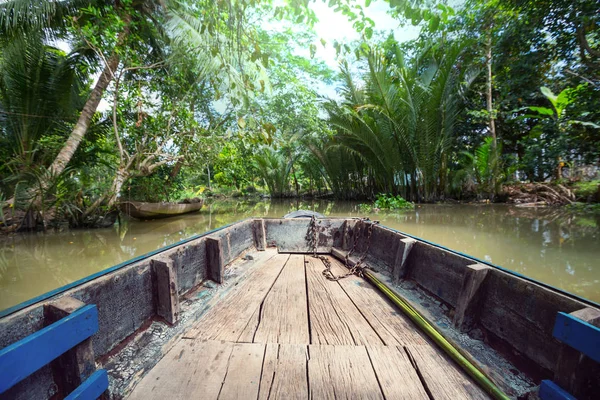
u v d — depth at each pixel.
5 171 8.60
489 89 11.93
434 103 10.95
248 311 2.20
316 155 17.41
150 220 9.70
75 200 8.22
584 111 9.14
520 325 1.49
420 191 12.81
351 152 15.22
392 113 11.57
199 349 1.70
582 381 1.10
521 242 5.18
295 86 13.66
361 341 1.81
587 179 11.31
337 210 12.03
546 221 7.27
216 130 10.69
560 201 10.23
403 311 2.16
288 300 2.40
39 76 8.63
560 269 3.72
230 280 2.73
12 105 8.68
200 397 1.34
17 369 0.92
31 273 4.38
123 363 1.53
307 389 1.40
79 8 8.02
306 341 1.80
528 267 3.81
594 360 1.02
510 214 8.66
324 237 3.87
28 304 1.21
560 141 9.95
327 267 3.25
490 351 1.60
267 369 1.53
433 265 2.26
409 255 2.58
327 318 2.10
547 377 1.31
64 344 1.09
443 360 1.62
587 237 5.46
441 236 5.83
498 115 12.98
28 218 7.74
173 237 6.98
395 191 13.91
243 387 1.40
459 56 11.16
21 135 8.79
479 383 1.40
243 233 3.57
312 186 22.81
